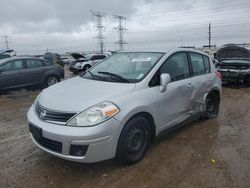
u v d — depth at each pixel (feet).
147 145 12.55
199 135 15.65
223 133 16.08
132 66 14.02
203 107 17.12
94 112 10.29
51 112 10.79
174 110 14.11
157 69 13.30
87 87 12.32
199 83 16.22
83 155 10.14
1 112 22.07
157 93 12.77
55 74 37.19
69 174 11.17
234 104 24.88
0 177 10.96
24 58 34.30
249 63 36.27
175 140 14.79
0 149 13.83
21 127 17.70
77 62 70.95
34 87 35.37
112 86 12.11
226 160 12.39
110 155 10.64
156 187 10.23
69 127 10.18
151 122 12.69
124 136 11.00
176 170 11.47
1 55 71.00
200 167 11.71
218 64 37.60
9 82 31.96
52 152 10.63
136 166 11.78
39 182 10.60
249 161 12.29
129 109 11.08
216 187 10.19
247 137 15.46
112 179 10.77
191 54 16.42
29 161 12.37
